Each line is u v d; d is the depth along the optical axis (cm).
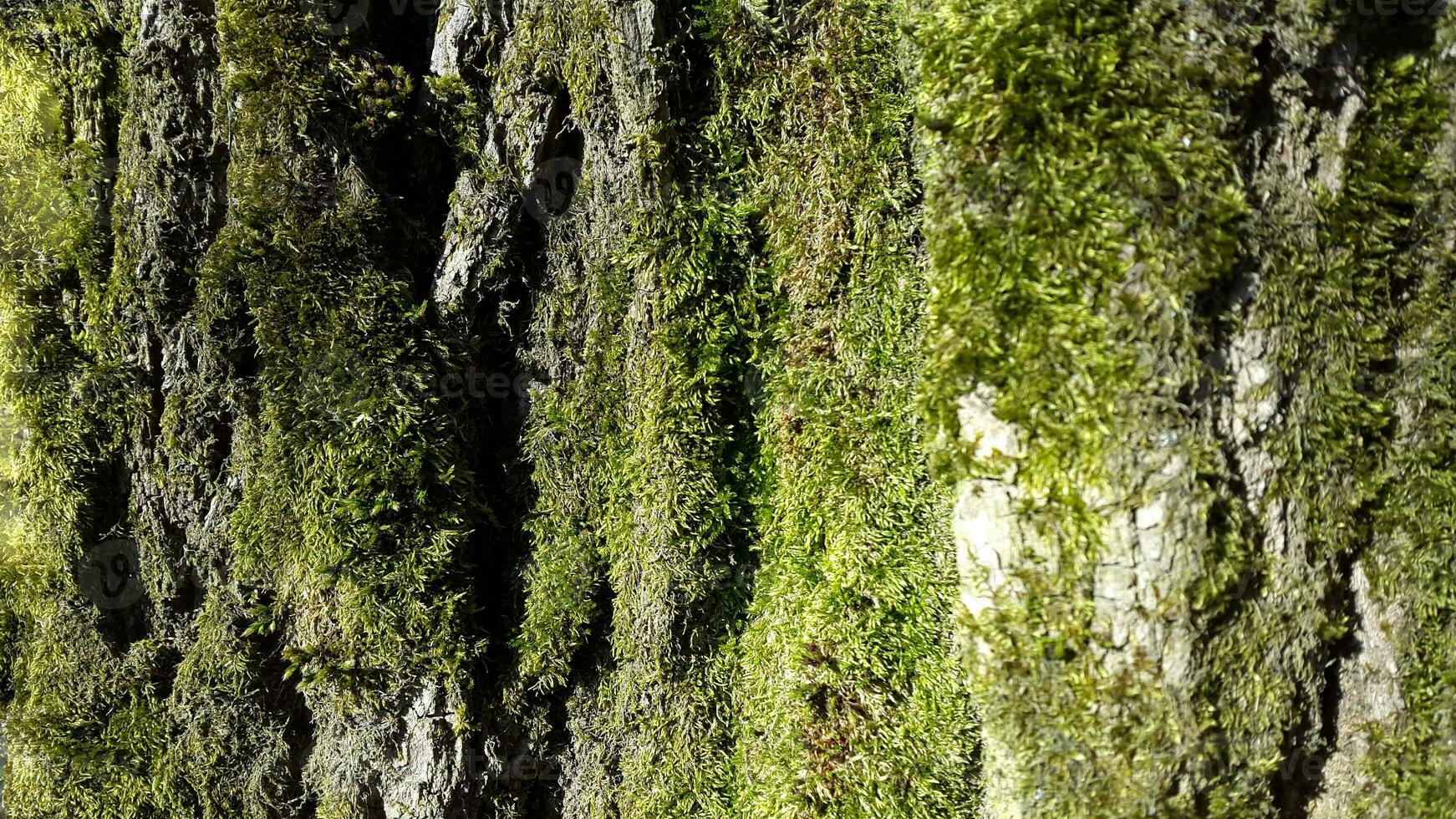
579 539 211
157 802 217
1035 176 148
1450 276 163
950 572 187
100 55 215
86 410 214
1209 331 146
